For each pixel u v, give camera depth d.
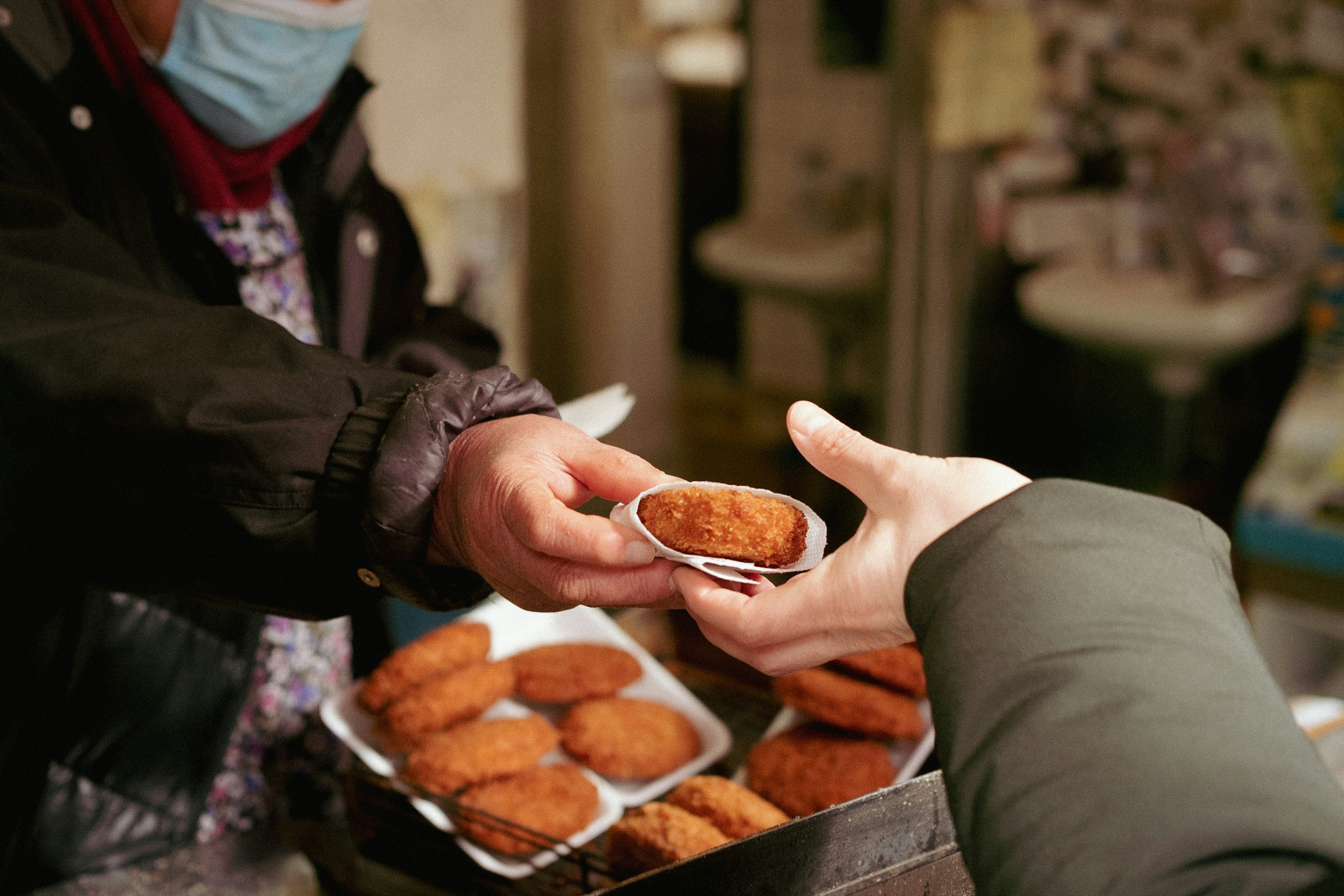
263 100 1.02
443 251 2.06
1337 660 1.79
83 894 0.93
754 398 3.81
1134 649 0.60
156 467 0.82
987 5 2.45
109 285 0.86
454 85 2.00
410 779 0.96
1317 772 0.56
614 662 1.06
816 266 2.83
